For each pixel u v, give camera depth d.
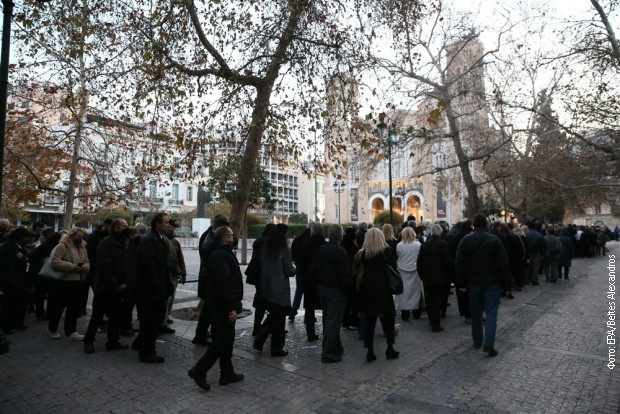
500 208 31.19
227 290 4.59
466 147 23.11
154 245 5.46
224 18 8.51
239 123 9.84
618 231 52.16
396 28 10.36
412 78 16.50
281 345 5.91
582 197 28.77
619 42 14.04
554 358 5.77
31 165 11.86
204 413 4.01
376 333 7.32
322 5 9.27
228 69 8.63
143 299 5.39
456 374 5.15
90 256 8.01
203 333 6.41
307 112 9.52
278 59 9.05
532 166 21.66
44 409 4.10
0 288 6.98
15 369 5.26
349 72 9.63
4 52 4.94
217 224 6.18
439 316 7.39
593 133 17.59
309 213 79.94
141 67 8.36
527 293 11.78
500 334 7.13
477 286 6.15
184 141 10.48
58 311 6.71
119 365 5.42
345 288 5.45
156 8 8.26
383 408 4.16
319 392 4.57
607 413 4.02
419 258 7.53
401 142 16.19
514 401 4.33
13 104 11.05
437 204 57.34
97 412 4.04
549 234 14.09
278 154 10.66
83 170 12.81
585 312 9.02
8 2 4.97
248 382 4.86
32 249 8.68
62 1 8.59
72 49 8.80
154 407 4.14
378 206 68.69
